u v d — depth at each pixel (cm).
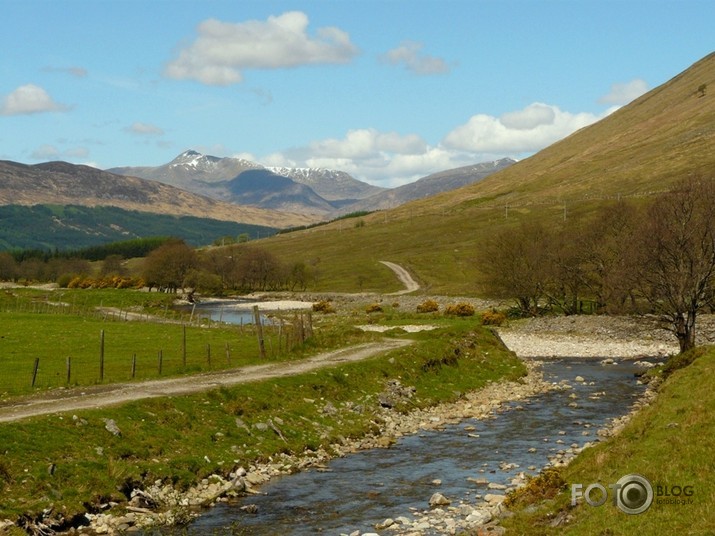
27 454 2694
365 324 9769
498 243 11594
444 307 13212
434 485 2986
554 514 2183
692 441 2359
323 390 4409
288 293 19462
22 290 14850
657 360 7150
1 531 2228
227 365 4956
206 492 2866
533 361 7231
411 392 4956
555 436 3906
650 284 6881
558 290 11356
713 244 6681
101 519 2492
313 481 3070
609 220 10438
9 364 4947
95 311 11281
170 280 18775
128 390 3831
